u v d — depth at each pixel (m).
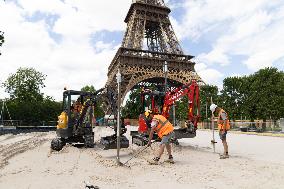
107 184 6.53
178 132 14.47
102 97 14.06
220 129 10.90
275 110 43.81
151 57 55.31
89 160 10.28
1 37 27.77
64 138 14.55
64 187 6.23
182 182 6.72
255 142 18.94
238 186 6.29
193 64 58.62
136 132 17.38
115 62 57.03
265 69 46.84
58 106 72.81
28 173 7.86
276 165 8.94
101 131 36.47
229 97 51.78
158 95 15.75
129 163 9.64
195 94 14.87
